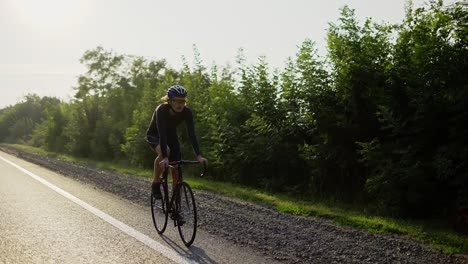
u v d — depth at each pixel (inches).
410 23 344.5
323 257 200.5
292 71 469.1
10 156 1016.9
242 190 435.5
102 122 1098.7
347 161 387.2
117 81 1619.1
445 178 295.9
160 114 226.7
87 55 1612.9
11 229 247.8
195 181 512.7
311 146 405.4
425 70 319.3
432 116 311.4
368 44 375.9
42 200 347.9
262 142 462.3
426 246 230.8
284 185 452.4
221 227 258.5
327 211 324.5
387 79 349.7
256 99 514.3
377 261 196.5
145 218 280.5
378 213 324.2
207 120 575.5
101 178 519.2
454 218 282.2
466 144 296.7
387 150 333.4
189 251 206.1
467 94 293.0
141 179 523.2
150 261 189.8
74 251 204.8
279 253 204.8
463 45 309.7
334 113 392.2
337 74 394.9
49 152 1330.0
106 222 266.4
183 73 724.0
